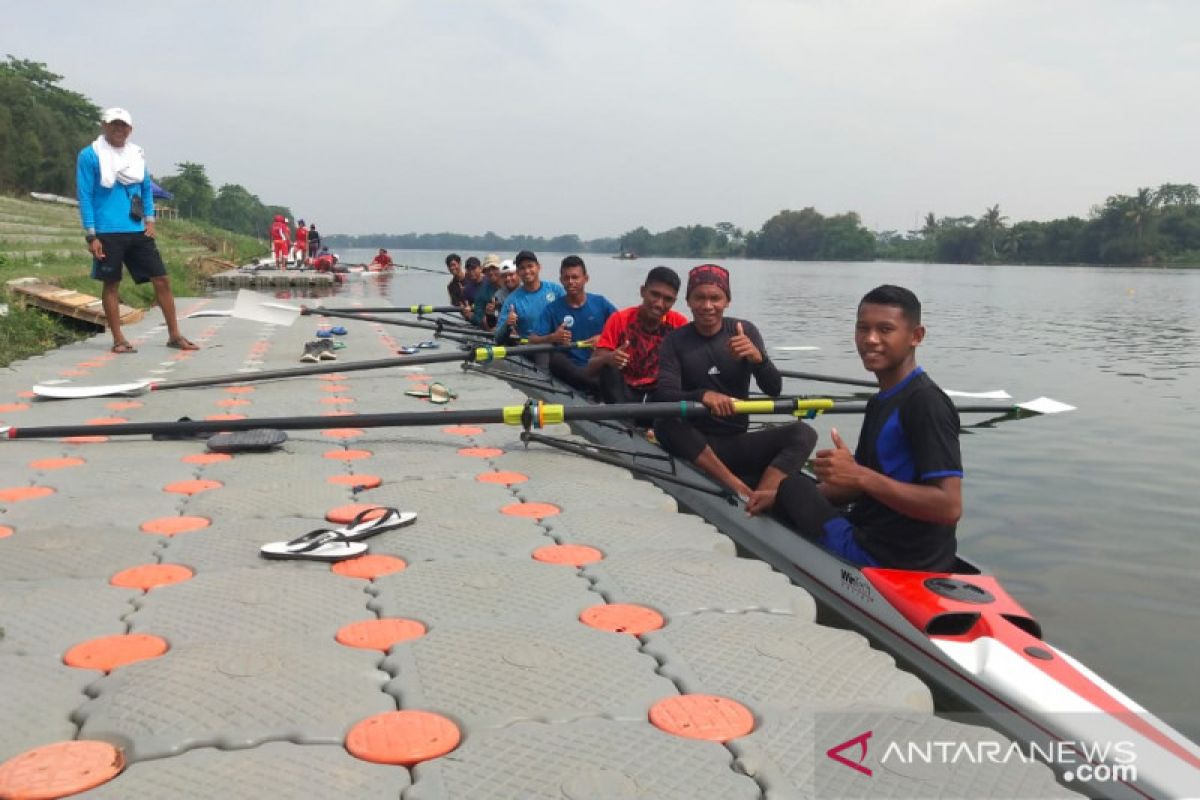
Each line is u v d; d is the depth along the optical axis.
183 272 30.56
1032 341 20.17
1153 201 163.00
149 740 2.32
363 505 4.68
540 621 3.22
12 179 79.38
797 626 3.23
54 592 3.42
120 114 9.86
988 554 5.49
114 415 6.95
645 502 4.95
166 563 3.81
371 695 2.61
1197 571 5.18
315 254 43.56
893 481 3.39
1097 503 6.59
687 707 2.57
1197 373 14.28
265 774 2.17
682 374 5.51
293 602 3.35
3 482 5.04
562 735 2.40
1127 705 2.73
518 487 5.18
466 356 8.27
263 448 5.94
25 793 2.08
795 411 5.18
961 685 2.97
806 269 134.50
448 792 2.11
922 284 66.38
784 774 2.23
